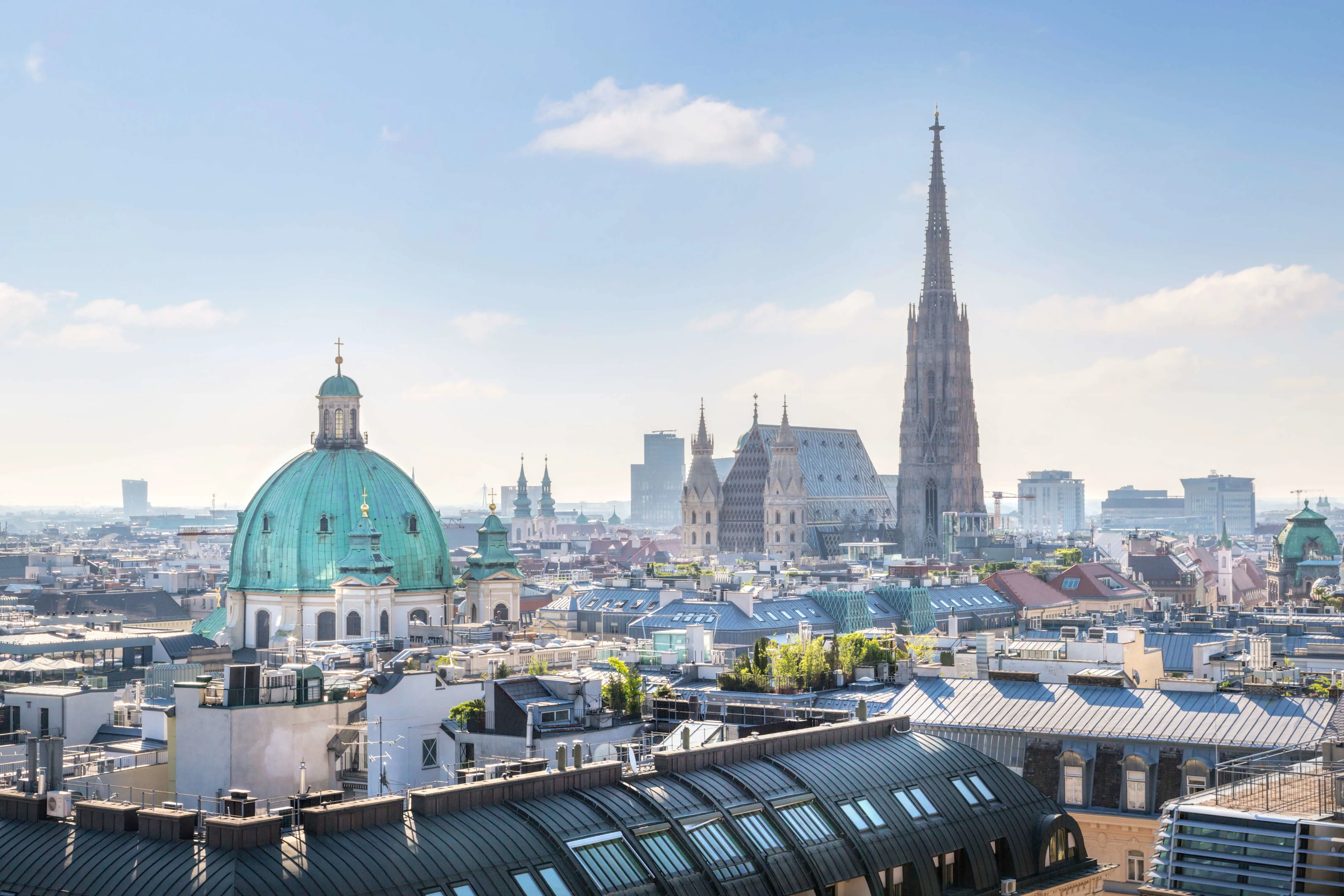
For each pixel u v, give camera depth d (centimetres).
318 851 7750
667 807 8875
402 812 8231
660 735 12925
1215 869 7488
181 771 12506
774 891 8769
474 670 19412
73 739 16038
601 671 17812
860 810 9650
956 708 13950
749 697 15688
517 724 12962
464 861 7938
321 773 12781
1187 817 7662
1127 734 12756
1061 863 10562
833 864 9156
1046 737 13038
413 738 13425
